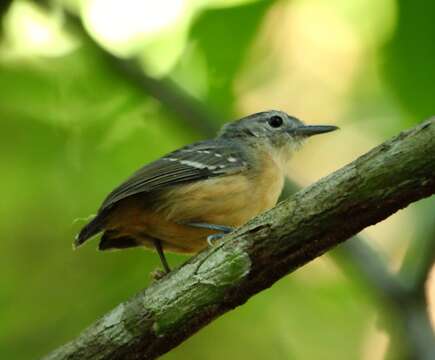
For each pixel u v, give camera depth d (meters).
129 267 12.84
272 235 7.37
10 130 12.94
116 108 13.15
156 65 13.23
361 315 13.13
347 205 7.12
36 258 13.05
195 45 12.68
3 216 13.16
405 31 11.37
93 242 13.01
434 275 11.98
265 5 12.14
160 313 7.67
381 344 12.98
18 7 13.05
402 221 14.59
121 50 13.39
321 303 13.13
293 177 12.75
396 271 11.94
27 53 13.04
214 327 12.68
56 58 13.06
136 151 13.24
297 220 7.29
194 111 12.53
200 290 7.59
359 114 13.86
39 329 12.49
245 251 7.46
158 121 13.20
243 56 12.61
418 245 10.66
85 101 13.09
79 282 12.89
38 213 13.18
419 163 6.88
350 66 14.16
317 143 14.89
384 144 7.07
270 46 13.56
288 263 7.44
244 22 12.27
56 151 13.09
